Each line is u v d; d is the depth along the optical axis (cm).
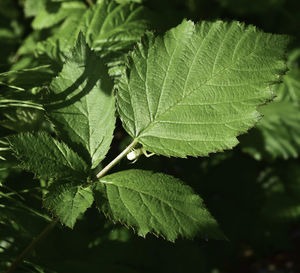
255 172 92
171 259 71
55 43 58
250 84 48
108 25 59
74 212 46
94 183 47
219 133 48
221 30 49
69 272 55
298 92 78
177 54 49
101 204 46
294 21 88
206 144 48
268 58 48
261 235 92
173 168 77
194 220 46
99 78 49
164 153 48
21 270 49
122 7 60
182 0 80
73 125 48
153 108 49
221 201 91
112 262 58
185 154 48
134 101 49
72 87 49
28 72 55
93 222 58
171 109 49
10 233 51
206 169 87
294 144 79
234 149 81
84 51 49
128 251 60
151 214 46
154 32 49
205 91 49
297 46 84
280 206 93
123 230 60
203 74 49
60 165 47
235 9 85
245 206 92
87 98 49
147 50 49
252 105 48
